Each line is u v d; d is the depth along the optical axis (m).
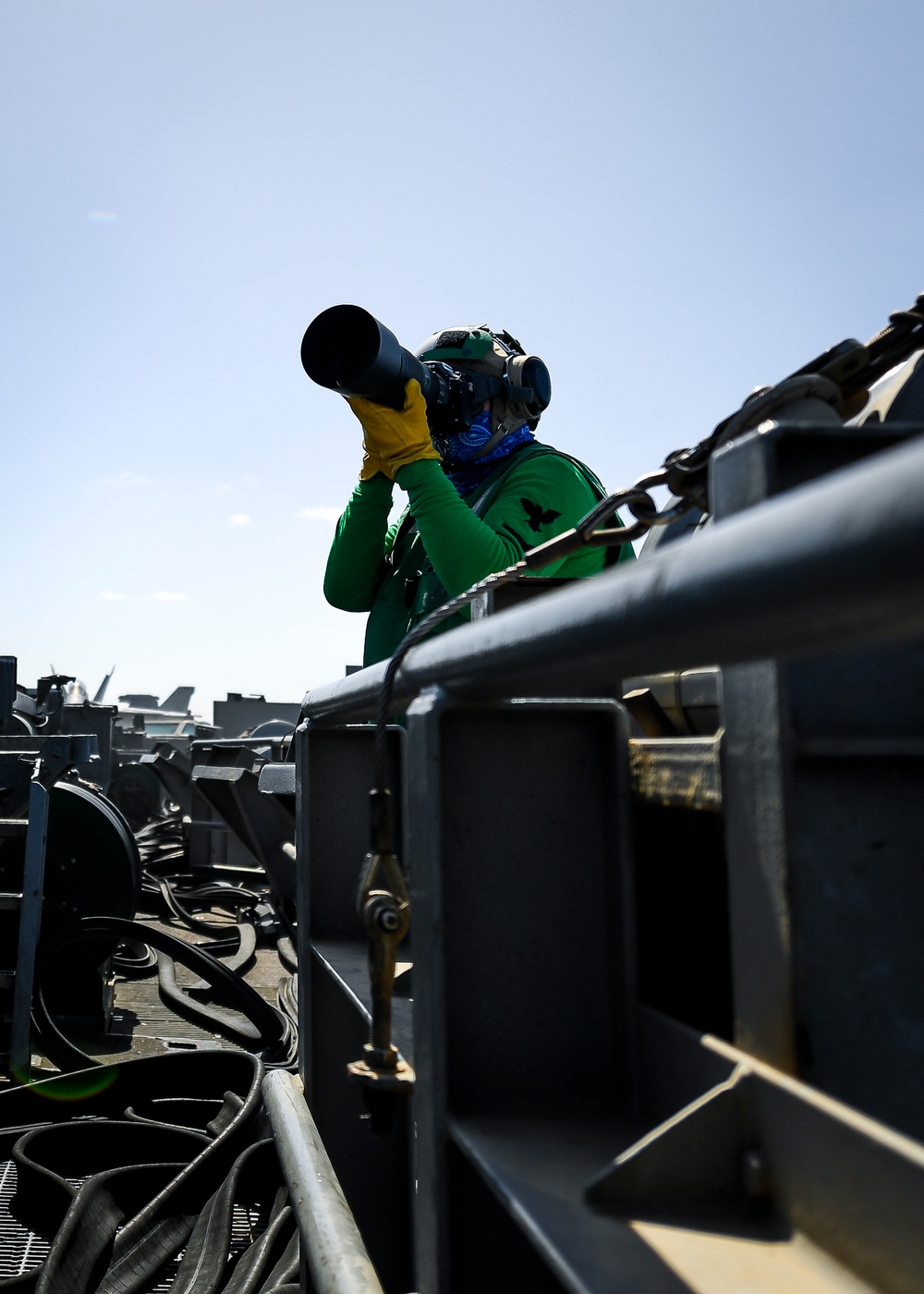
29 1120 2.86
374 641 3.25
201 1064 2.99
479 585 1.09
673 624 0.51
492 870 0.97
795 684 0.72
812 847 0.70
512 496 2.89
